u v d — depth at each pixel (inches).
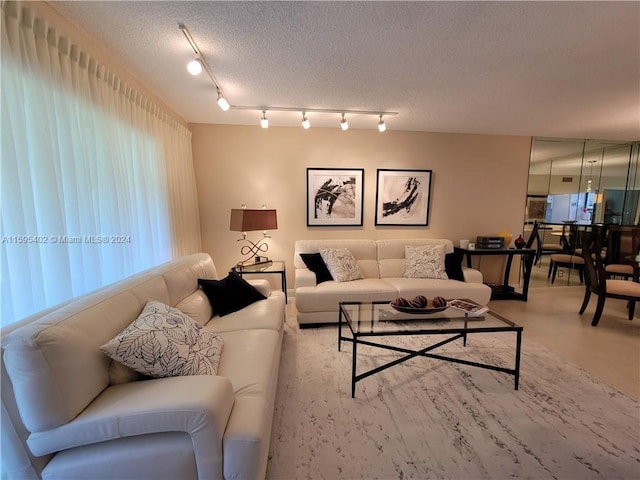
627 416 64.9
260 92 97.7
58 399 35.3
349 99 103.9
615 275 156.0
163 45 69.4
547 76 84.6
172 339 50.6
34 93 51.7
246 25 61.4
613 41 66.5
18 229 48.1
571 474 50.9
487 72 82.4
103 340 43.9
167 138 107.1
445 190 153.9
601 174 164.6
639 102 104.1
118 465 36.5
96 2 54.0
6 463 36.0
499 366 85.8
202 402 37.6
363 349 96.9
